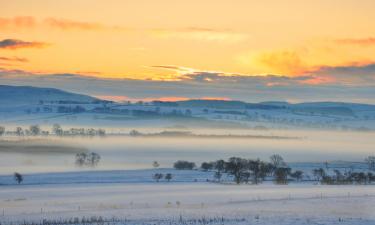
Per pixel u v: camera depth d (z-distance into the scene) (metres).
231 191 101.00
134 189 115.75
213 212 62.59
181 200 83.38
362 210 61.88
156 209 68.56
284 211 61.66
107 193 105.25
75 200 89.94
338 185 119.56
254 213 60.22
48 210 73.38
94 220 54.38
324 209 62.69
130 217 59.06
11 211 73.25
